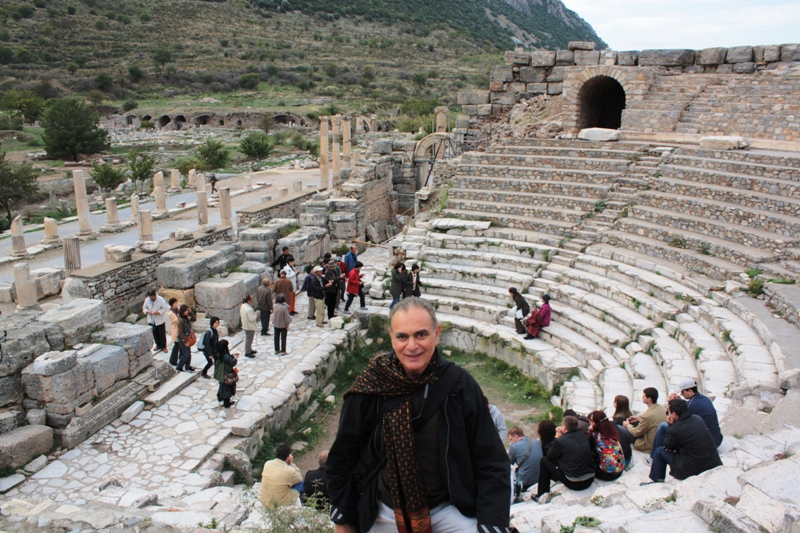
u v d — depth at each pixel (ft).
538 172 70.85
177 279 54.08
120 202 137.49
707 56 77.77
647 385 38.65
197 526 24.04
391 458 11.66
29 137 260.42
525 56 89.45
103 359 37.91
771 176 54.85
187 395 42.04
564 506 22.89
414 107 304.30
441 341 56.90
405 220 110.11
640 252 56.80
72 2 508.53
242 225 89.51
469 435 11.82
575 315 51.62
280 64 455.22
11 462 32.19
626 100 78.23
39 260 83.56
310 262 72.23
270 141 259.39
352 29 585.22
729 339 39.27
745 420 27.99
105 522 22.94
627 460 27.68
